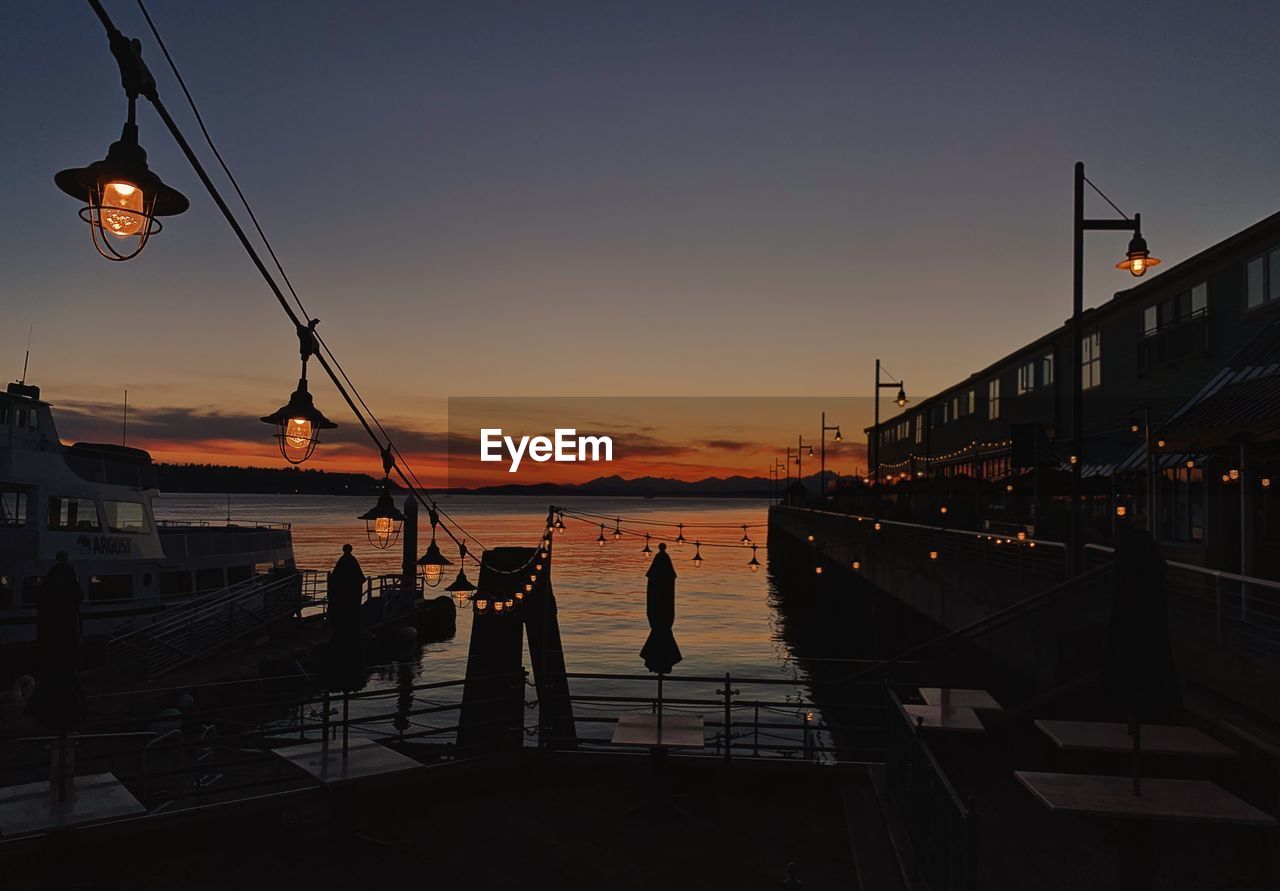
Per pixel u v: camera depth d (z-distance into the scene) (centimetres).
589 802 995
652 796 954
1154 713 627
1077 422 1608
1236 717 854
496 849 862
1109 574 1268
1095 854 788
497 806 981
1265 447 1816
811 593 5888
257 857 840
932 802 670
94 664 2462
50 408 2633
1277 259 2202
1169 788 647
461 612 5347
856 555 3978
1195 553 2136
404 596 4241
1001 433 4494
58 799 771
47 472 2388
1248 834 741
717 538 15525
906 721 809
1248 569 1479
